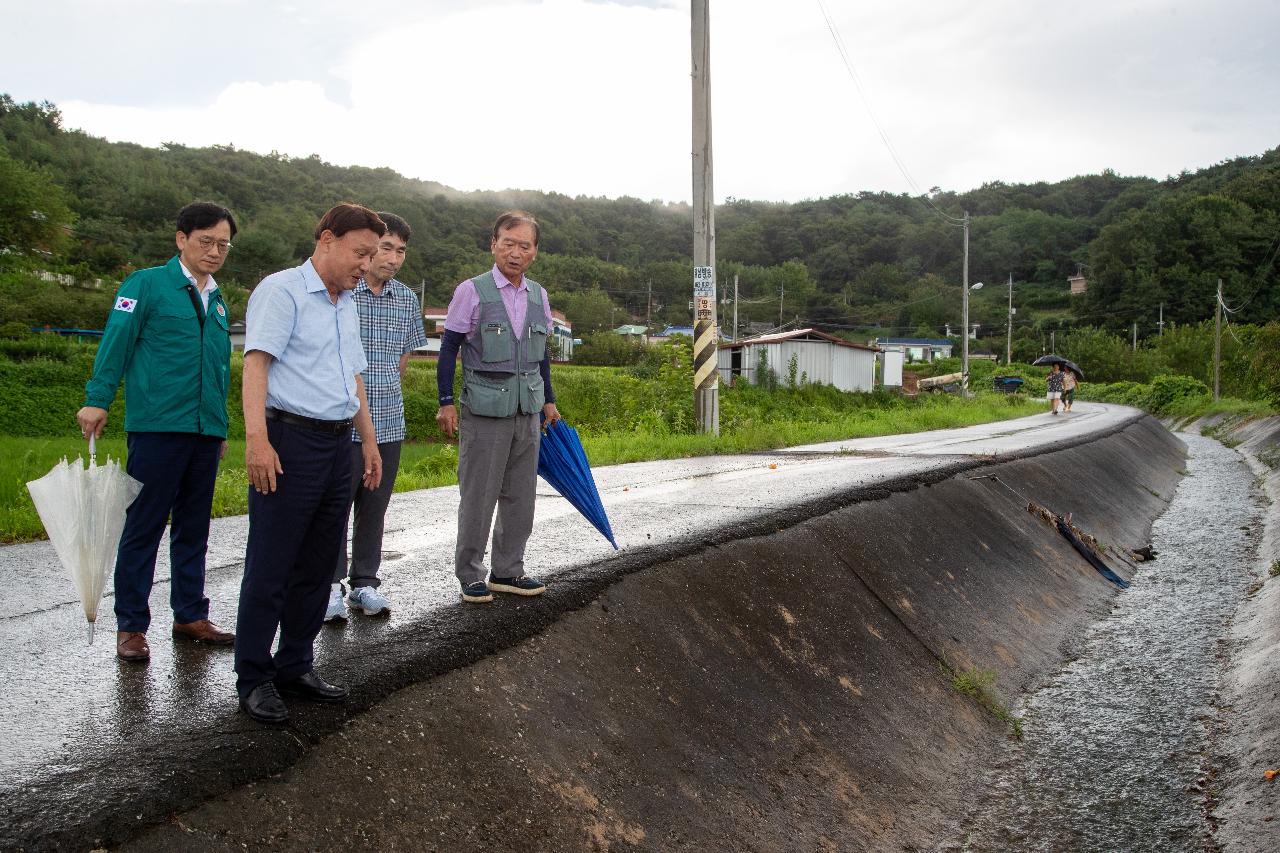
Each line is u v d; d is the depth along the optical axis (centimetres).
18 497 844
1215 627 918
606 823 373
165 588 562
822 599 675
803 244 12362
